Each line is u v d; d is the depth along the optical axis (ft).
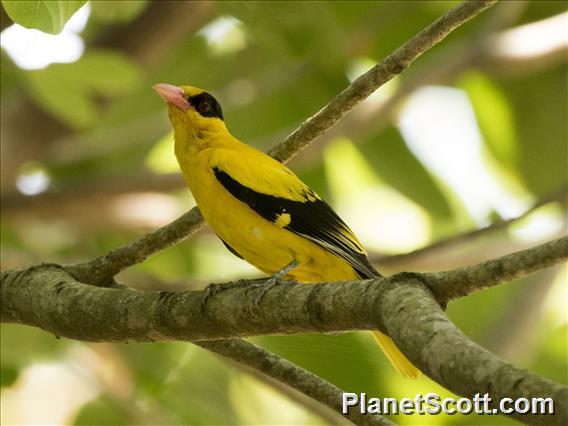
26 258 44.98
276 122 55.16
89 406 45.16
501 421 37.86
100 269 28.04
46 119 47.52
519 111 57.21
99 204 49.26
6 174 47.62
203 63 54.70
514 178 57.82
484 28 52.29
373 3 49.19
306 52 43.80
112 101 45.78
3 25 34.12
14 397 46.47
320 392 23.81
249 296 21.49
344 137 49.67
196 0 47.42
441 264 44.06
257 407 48.42
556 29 51.52
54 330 25.46
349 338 31.45
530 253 17.17
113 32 47.37
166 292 23.58
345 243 28.40
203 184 28.81
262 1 41.34
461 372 14.89
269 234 28.27
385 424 22.71
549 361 53.01
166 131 53.57
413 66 56.13
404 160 57.21
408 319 16.72
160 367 46.50
